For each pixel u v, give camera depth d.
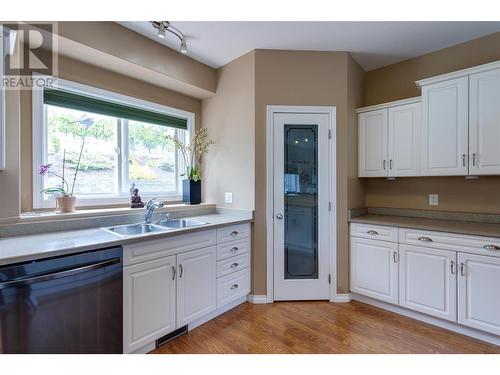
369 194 3.15
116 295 1.61
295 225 2.70
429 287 2.18
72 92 2.19
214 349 1.88
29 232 1.79
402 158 2.58
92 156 2.37
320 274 2.68
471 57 2.50
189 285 2.07
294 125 2.68
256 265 2.64
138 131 2.71
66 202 2.00
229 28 2.27
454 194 2.57
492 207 2.36
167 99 2.88
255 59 2.64
